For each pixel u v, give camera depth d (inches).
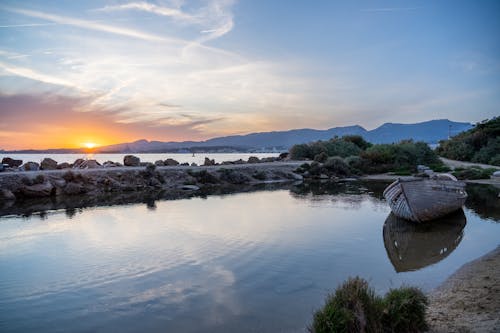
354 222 760.3
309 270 449.1
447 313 309.3
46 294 386.9
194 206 996.6
